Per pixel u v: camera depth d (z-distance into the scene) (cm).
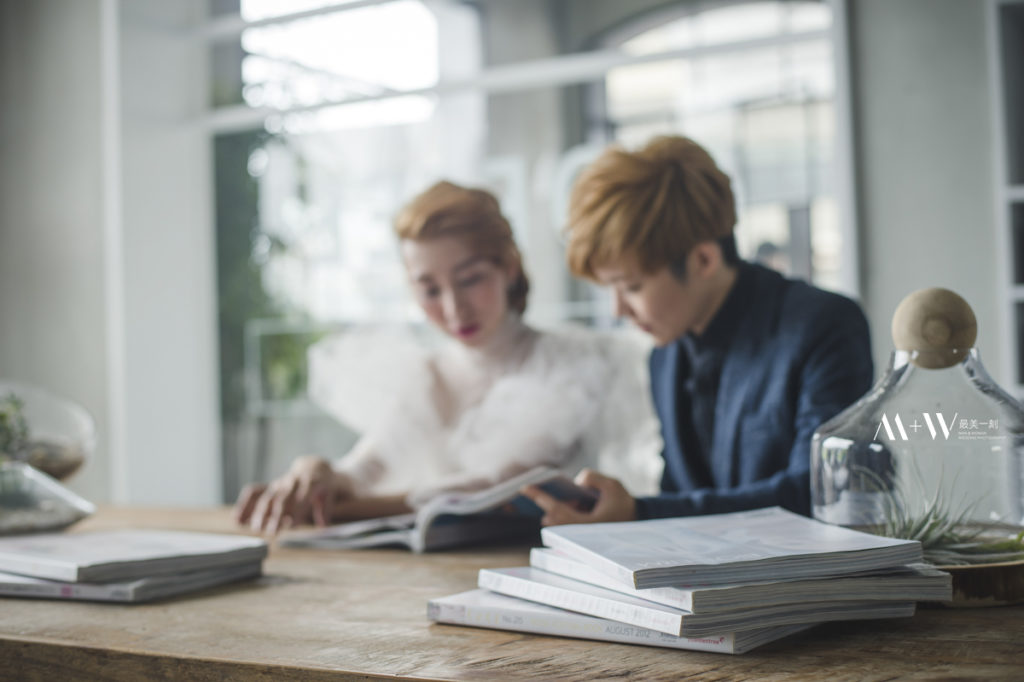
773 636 72
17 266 378
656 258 135
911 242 281
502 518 131
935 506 82
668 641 71
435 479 186
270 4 378
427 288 186
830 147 298
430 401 192
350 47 366
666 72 319
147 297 369
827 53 298
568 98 333
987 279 273
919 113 280
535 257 335
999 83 271
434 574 107
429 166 354
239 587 101
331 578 105
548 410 184
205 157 388
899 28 282
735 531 84
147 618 87
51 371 373
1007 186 270
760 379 136
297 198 376
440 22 351
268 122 380
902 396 84
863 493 84
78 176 370
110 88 363
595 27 331
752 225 309
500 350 192
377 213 362
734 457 139
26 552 101
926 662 66
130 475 362
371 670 68
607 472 187
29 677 79
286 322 376
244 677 71
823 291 137
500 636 77
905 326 83
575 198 141
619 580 72
